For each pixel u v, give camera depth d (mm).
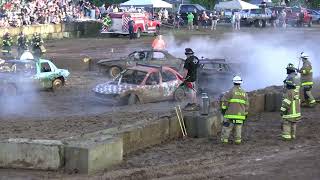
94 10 63625
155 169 12594
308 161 13250
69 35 54312
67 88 27062
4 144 12562
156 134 15445
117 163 13031
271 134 16938
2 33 45219
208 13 69188
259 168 12625
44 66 26016
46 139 13391
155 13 65938
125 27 52312
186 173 12258
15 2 51375
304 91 22172
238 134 15492
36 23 51875
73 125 17375
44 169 12336
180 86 22141
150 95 23094
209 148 15031
